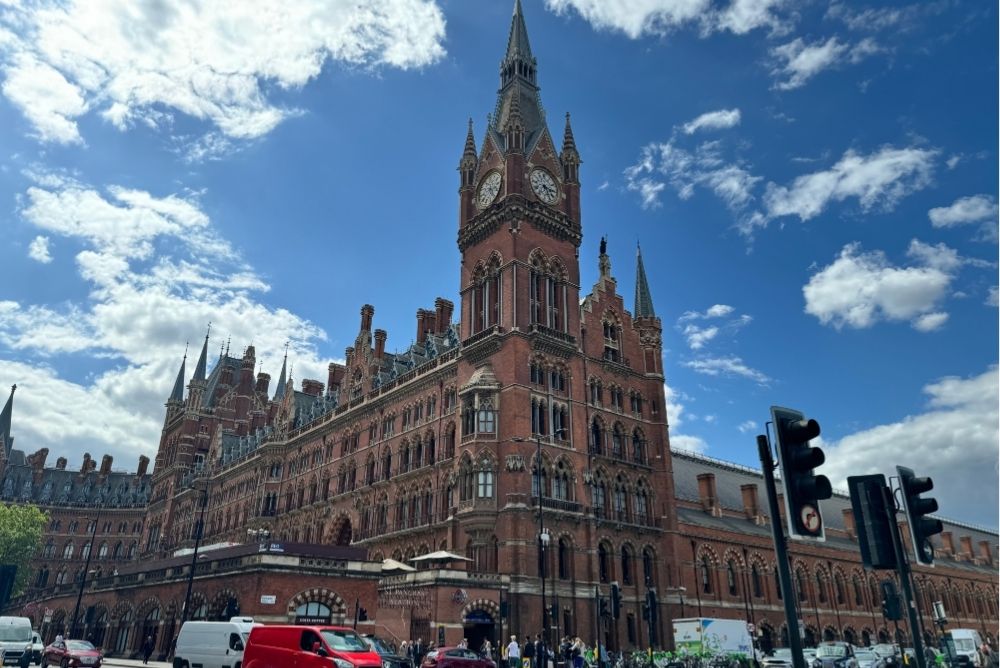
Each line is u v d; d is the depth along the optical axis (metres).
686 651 48.44
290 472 97.50
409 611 53.47
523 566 54.19
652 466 70.69
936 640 90.50
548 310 66.50
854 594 90.19
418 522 66.44
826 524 102.19
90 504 158.88
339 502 82.06
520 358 61.50
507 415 59.84
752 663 48.41
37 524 119.31
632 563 63.81
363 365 87.00
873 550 13.64
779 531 11.25
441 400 68.56
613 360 71.69
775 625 75.50
